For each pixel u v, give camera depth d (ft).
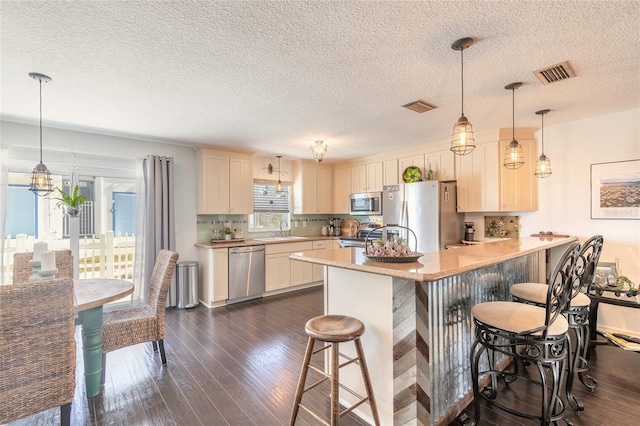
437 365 5.97
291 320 12.31
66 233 12.23
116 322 7.89
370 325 6.26
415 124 11.68
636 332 10.43
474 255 7.09
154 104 9.44
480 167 13.26
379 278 6.09
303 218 20.12
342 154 17.39
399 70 7.40
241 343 10.05
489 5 5.13
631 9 5.24
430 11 5.27
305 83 8.05
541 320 5.64
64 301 5.09
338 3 5.03
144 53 6.52
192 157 15.17
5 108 9.68
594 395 7.13
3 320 4.57
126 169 13.60
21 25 5.48
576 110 10.42
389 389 5.92
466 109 10.12
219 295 14.19
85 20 5.37
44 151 11.68
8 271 11.02
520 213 13.21
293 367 8.46
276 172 18.72
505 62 7.09
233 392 7.27
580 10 5.28
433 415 5.81
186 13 5.23
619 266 10.59
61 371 5.12
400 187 14.88
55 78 7.61
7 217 11.08
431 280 4.82
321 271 18.45
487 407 6.79
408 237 14.40
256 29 5.72
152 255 13.35
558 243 9.66
